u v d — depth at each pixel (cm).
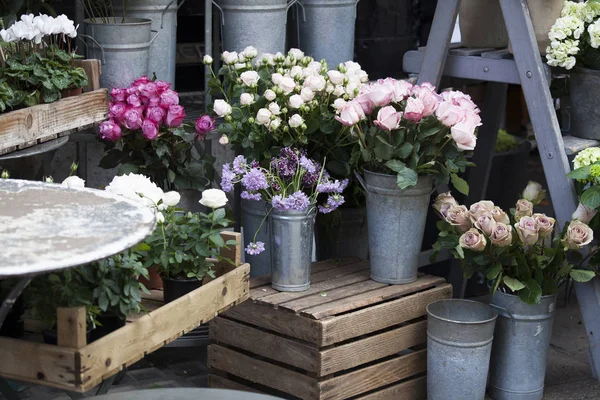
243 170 342
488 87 429
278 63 367
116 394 214
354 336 324
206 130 361
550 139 353
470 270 349
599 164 329
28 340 252
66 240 203
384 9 496
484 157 436
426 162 339
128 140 360
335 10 417
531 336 345
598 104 356
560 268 343
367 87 346
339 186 346
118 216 221
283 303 323
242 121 354
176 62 472
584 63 359
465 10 394
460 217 344
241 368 339
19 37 329
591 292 347
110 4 385
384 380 338
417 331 347
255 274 377
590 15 352
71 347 223
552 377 380
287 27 467
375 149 333
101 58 375
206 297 268
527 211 347
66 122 335
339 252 388
